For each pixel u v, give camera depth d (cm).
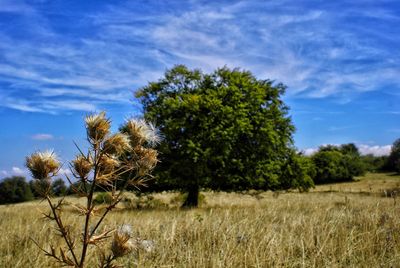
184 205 3042
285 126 3256
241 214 953
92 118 191
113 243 199
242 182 3084
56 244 518
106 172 192
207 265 524
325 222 789
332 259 543
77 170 188
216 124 2823
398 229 745
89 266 446
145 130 205
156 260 504
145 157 198
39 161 187
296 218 881
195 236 684
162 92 3119
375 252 623
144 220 902
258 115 3031
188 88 3170
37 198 191
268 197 3381
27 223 797
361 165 8681
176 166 2747
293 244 638
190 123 2866
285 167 3231
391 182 7006
